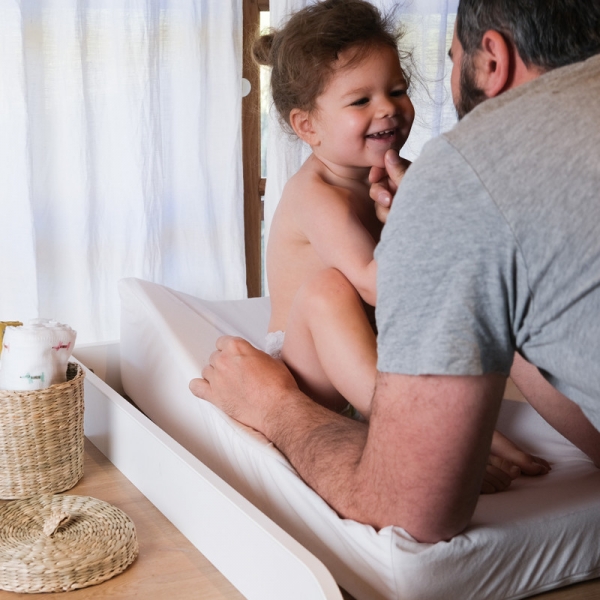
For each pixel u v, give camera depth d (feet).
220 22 7.41
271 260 4.93
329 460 3.16
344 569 3.07
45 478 4.08
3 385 4.08
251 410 3.90
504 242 2.31
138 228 7.27
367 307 4.42
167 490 3.85
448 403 2.41
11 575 3.20
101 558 3.29
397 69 4.54
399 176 4.14
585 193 2.26
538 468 3.95
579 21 2.64
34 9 6.64
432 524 2.74
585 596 3.24
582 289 2.25
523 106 2.41
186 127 7.45
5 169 6.68
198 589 3.26
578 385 2.36
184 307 5.62
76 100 6.86
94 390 4.70
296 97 4.62
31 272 6.83
